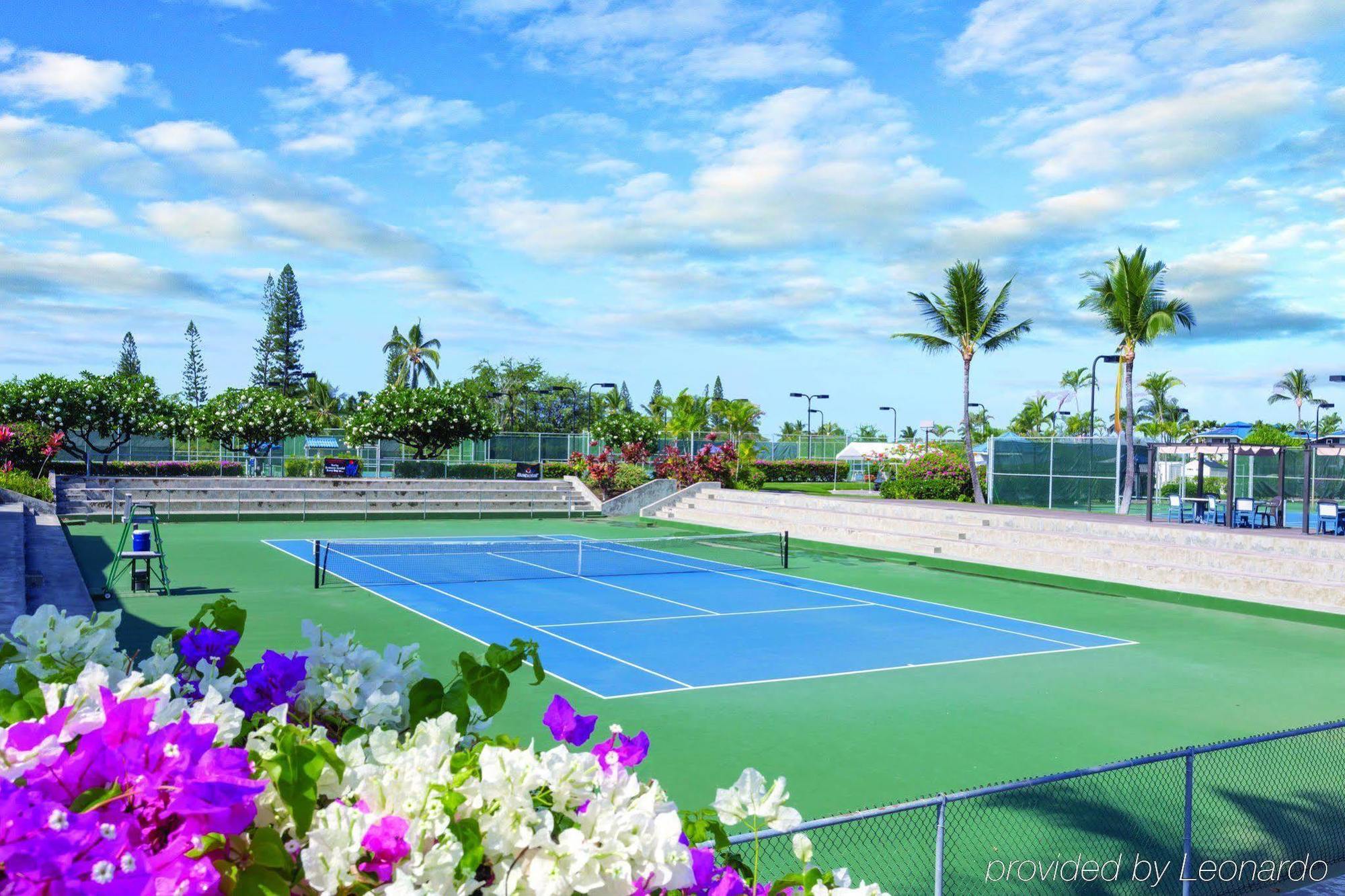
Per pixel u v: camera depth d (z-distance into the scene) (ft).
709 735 30.53
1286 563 61.72
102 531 87.56
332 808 5.76
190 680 8.87
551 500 124.16
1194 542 71.00
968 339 113.91
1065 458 102.99
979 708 34.53
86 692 5.97
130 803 5.23
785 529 100.22
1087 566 70.44
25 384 117.29
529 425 225.56
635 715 32.73
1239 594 60.34
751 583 65.10
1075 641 47.34
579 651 42.68
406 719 8.87
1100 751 29.71
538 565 73.36
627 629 48.14
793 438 217.36
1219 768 27.78
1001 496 108.68
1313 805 24.95
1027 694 36.70
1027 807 24.59
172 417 139.44
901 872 20.54
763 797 8.87
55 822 4.59
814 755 28.86
